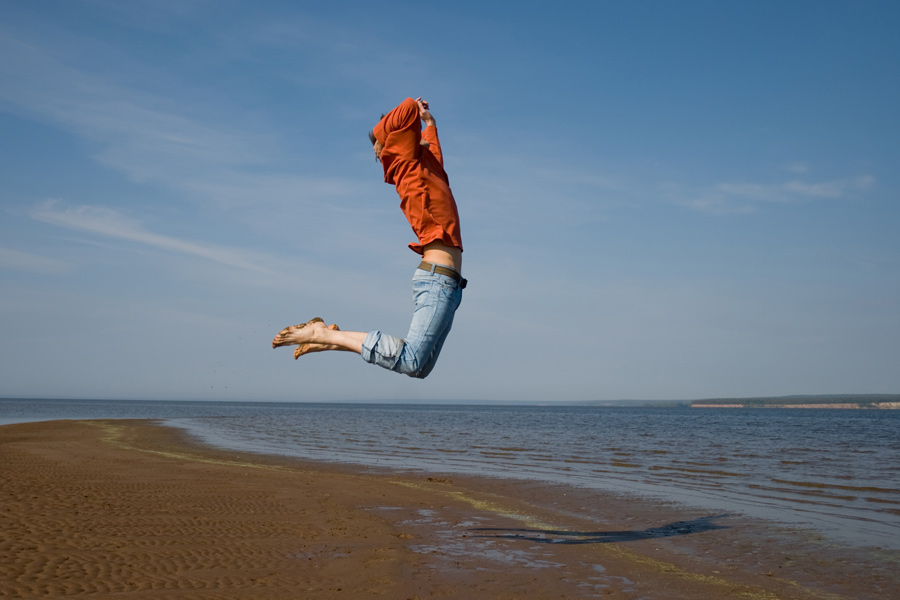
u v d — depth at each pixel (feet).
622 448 86.58
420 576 21.72
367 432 130.93
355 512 34.32
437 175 14.39
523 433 131.95
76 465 51.47
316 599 18.65
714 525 32.86
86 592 17.90
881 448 86.79
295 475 50.65
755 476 53.62
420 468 59.57
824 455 74.90
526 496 42.32
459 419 246.47
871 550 27.50
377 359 13.75
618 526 32.63
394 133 13.71
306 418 236.22
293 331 14.28
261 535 27.25
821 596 21.20
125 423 150.51
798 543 28.81
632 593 20.88
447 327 14.30
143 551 23.11
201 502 35.17
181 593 18.33
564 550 27.02
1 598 16.92
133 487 39.55
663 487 46.83
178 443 87.25
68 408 377.30
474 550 26.32
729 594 21.21
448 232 14.01
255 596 18.52
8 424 127.65
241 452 74.59
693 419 271.28
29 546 22.62
